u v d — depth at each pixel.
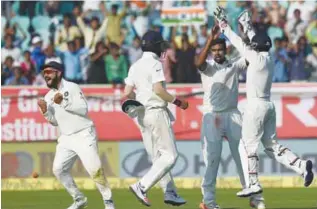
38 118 49.59
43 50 57.09
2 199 44.31
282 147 35.53
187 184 49.03
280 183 48.97
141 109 34.03
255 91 34.72
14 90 49.56
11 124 49.62
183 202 35.38
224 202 41.34
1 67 56.97
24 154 49.66
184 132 49.09
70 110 32.91
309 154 48.91
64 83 33.09
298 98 48.91
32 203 42.06
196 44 55.31
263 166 48.88
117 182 49.34
